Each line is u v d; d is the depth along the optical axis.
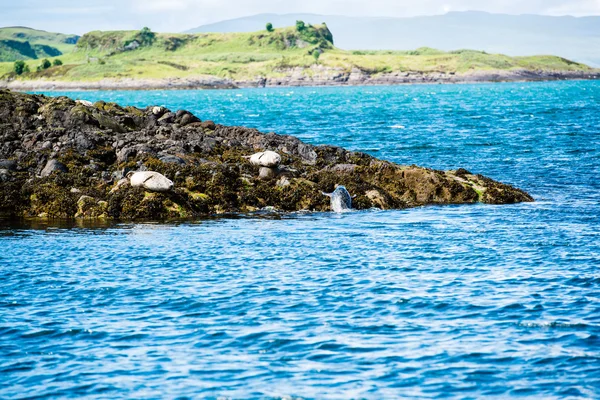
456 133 132.50
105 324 30.25
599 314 30.59
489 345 27.39
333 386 24.03
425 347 27.28
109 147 67.25
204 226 52.25
